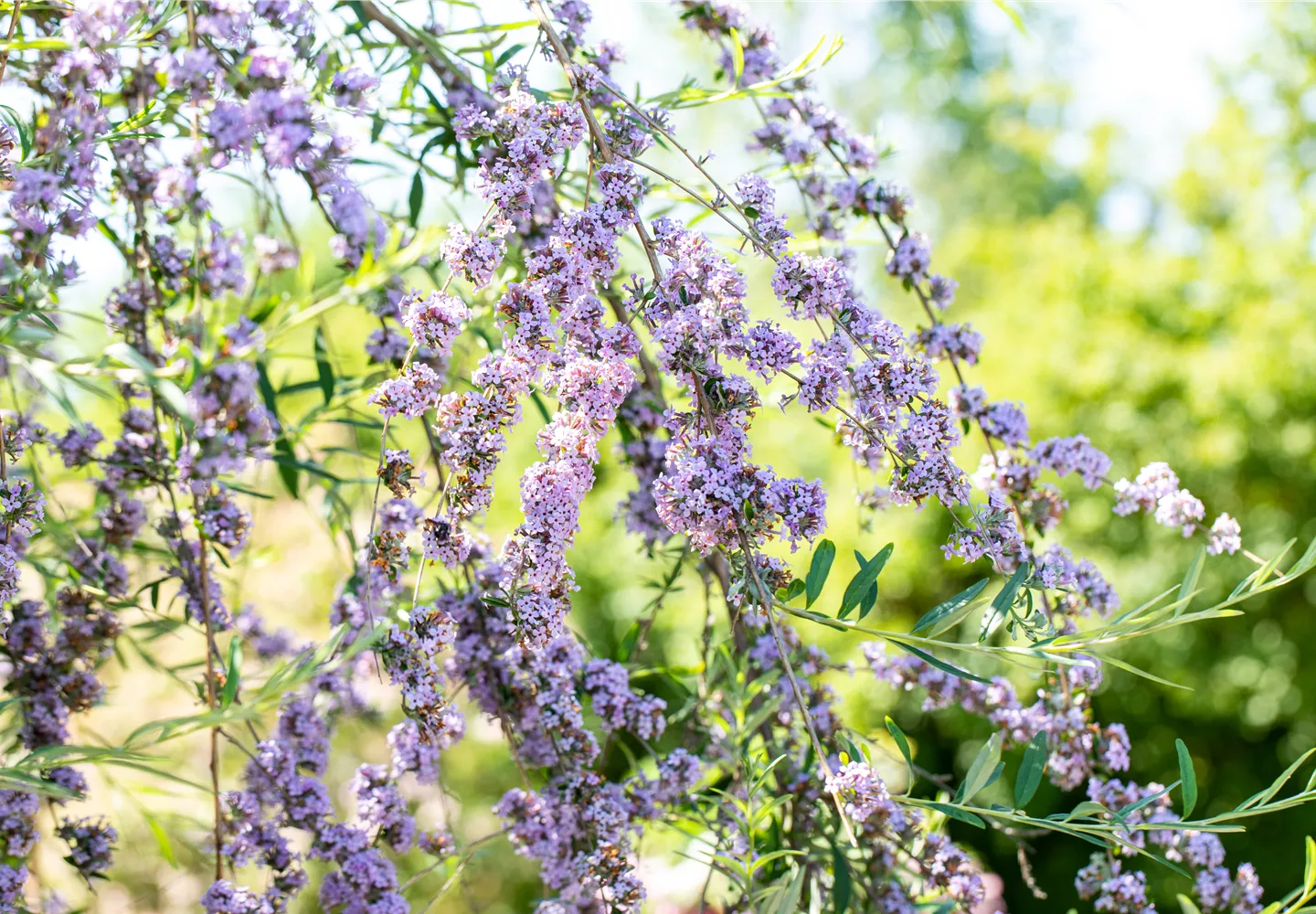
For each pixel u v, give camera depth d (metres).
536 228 0.66
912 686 0.71
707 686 0.72
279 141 0.53
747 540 0.56
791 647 0.70
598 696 0.68
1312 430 2.27
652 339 0.56
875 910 0.66
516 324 0.57
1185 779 0.57
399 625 0.58
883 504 0.73
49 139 0.56
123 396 0.65
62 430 0.72
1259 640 2.28
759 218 0.58
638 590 2.24
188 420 0.55
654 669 0.72
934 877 0.65
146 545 0.69
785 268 0.57
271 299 0.58
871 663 0.71
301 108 0.53
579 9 0.65
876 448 0.61
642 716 0.68
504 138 0.58
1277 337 2.33
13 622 0.64
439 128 0.67
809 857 0.66
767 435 2.40
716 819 0.68
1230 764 2.38
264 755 0.64
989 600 0.61
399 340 0.65
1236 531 0.66
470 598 0.66
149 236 0.61
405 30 0.65
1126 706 2.38
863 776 0.56
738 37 0.66
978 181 5.09
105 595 0.66
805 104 0.71
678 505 0.56
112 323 0.61
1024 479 0.67
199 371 0.51
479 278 0.57
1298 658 2.27
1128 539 2.32
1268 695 2.27
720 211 0.59
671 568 0.74
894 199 0.71
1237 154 2.96
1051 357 2.51
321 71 0.57
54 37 0.59
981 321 2.86
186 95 0.56
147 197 0.59
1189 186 3.03
